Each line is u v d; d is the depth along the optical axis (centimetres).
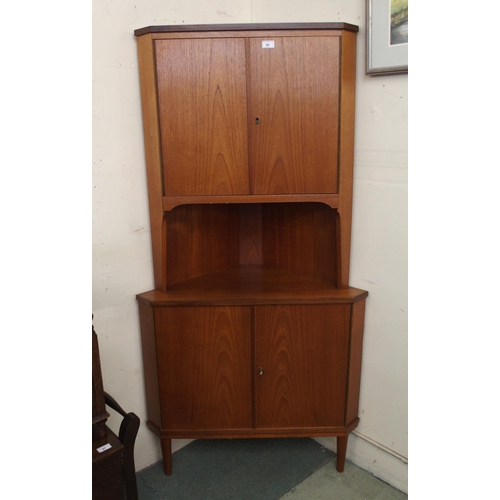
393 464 211
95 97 186
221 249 245
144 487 211
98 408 161
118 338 208
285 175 197
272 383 209
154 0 199
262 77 189
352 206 208
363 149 200
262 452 235
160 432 212
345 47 188
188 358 206
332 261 219
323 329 204
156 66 188
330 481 215
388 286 201
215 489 210
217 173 197
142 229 209
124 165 199
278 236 243
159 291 213
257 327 204
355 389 215
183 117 193
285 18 220
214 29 185
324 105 192
